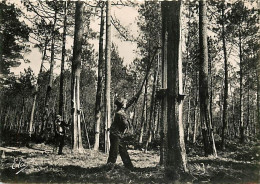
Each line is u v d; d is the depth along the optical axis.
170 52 7.49
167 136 7.38
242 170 8.32
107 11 15.03
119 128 7.91
